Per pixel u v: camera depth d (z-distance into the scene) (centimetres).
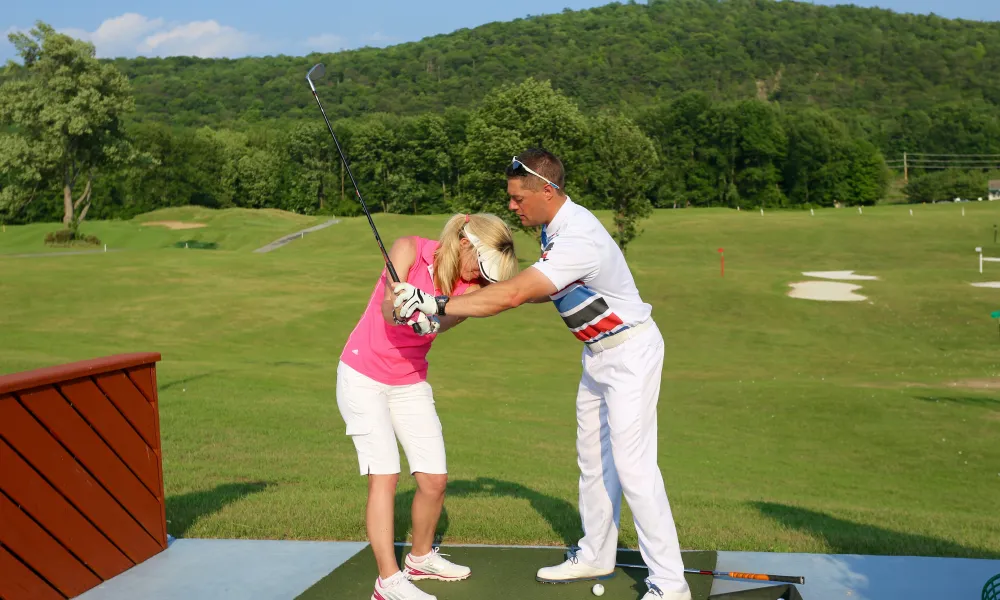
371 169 9788
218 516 508
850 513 695
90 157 6047
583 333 357
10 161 5756
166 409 1224
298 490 673
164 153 9550
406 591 351
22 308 2955
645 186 4497
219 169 9888
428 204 9881
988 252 5238
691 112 10288
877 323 2905
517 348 2489
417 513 379
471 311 333
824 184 10344
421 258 371
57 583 348
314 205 9919
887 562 400
